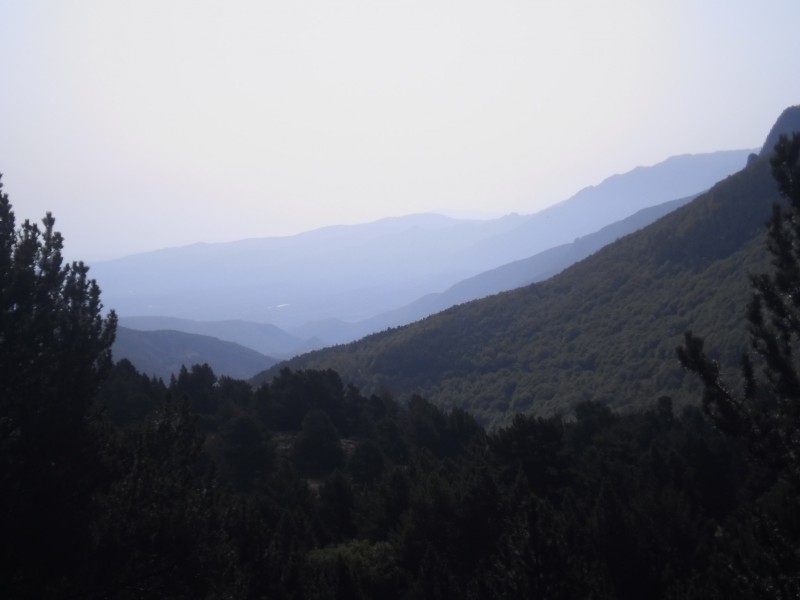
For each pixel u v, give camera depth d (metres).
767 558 7.48
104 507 8.37
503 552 10.83
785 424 7.46
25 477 7.86
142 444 9.64
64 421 8.45
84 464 8.59
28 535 7.60
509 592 10.33
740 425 7.74
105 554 7.83
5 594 7.32
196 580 8.25
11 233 9.16
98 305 9.95
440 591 11.95
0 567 7.31
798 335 7.73
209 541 8.71
